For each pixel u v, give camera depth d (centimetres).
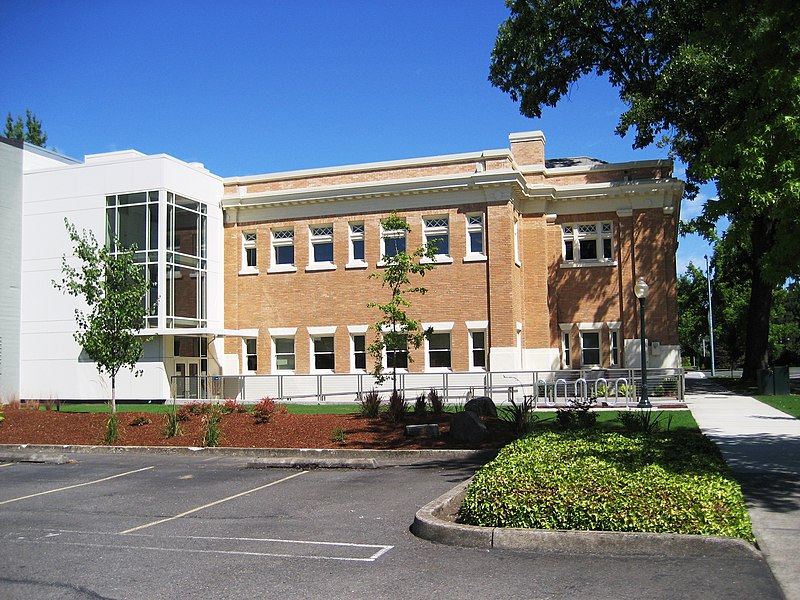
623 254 2923
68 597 623
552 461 877
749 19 1188
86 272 1953
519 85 3180
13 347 2908
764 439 1407
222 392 2917
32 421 1903
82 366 2831
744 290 6194
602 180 2986
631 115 2970
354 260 2934
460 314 2764
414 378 2769
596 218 2966
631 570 642
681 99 2756
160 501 1062
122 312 1917
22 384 2916
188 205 2908
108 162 2858
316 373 2928
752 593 570
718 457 1005
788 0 1095
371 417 1791
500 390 2642
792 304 7362
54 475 1321
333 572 673
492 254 2738
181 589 636
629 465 848
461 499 925
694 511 712
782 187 1129
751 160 1145
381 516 909
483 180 2747
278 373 3002
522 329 2930
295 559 723
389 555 725
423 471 1242
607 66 3169
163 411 2164
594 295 2947
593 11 2928
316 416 1830
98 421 1845
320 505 992
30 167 3053
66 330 2870
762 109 1153
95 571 700
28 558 756
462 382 2719
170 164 2808
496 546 734
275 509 977
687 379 4431
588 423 1494
